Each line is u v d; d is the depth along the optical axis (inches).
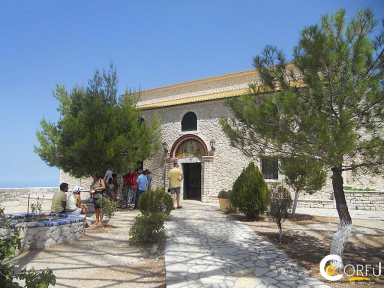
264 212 459.8
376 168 223.0
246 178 466.9
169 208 454.3
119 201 681.6
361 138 219.0
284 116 222.5
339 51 216.1
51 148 674.2
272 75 261.1
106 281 219.8
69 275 231.9
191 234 357.1
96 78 620.7
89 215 502.3
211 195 728.3
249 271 229.3
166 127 823.1
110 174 597.6
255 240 331.0
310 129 204.2
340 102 223.3
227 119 281.4
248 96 258.4
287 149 237.9
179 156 799.1
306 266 244.4
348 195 604.4
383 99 211.2
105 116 581.3
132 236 326.6
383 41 222.8
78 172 597.9
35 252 290.2
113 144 559.2
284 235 358.0
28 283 133.2
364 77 221.6
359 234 369.1
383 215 523.8
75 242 329.7
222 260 256.4
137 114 655.8
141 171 636.7
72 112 634.8
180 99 893.8
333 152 195.6
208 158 738.2
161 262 264.4
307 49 223.5
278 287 198.7
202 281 206.8
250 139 258.4
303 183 452.4
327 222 448.1
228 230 382.3
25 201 814.5
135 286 210.1
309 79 224.2
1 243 136.4
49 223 309.4
